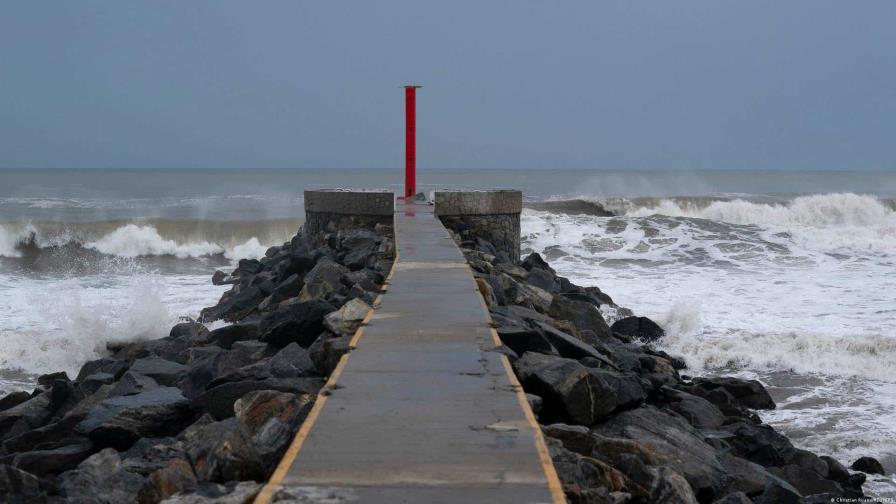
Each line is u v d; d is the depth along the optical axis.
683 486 4.63
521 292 11.07
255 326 9.79
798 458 6.91
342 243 14.26
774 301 15.82
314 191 16.84
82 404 7.49
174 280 19.27
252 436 4.95
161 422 6.39
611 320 13.47
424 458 3.65
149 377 7.87
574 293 13.85
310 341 8.19
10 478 4.60
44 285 18.20
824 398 10.05
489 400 4.53
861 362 11.54
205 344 9.87
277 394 5.68
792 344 12.38
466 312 7.02
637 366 9.26
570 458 4.46
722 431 7.63
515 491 3.29
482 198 16.33
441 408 4.38
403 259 10.22
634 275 19.27
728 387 9.60
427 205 18.69
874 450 8.16
